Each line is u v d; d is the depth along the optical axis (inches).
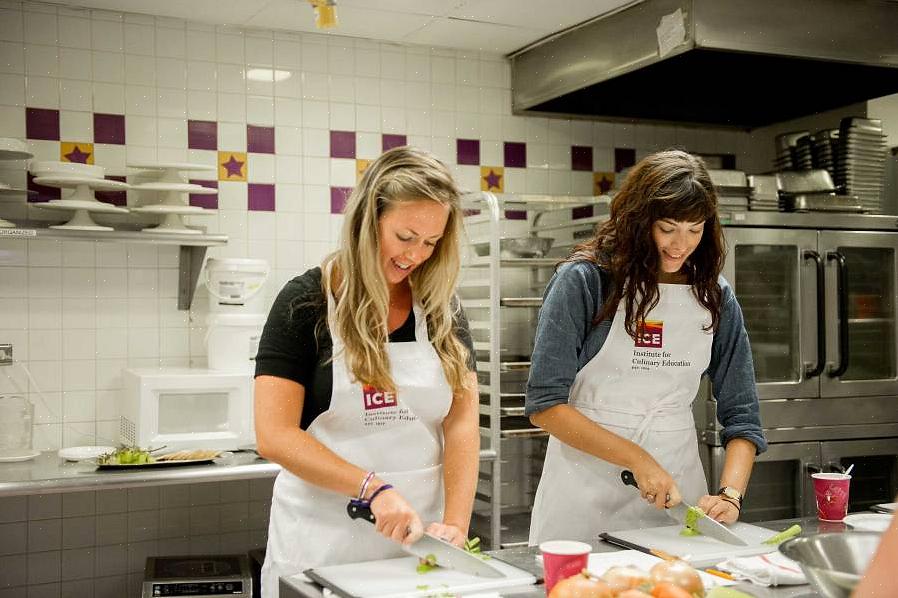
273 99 149.6
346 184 154.2
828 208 151.3
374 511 65.6
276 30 149.5
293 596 62.7
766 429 141.8
